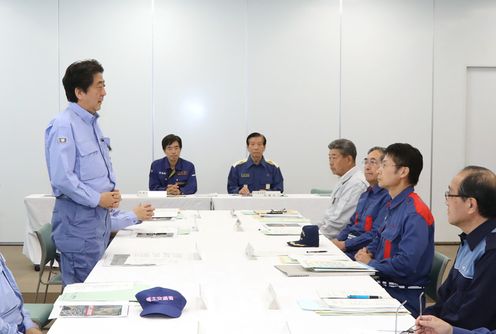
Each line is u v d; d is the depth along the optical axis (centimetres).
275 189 530
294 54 622
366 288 178
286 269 204
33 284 439
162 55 613
